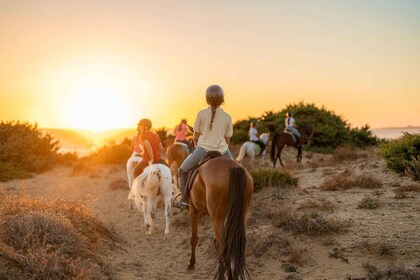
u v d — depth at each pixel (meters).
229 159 5.99
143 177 9.39
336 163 17.73
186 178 6.64
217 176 5.63
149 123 9.99
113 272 6.70
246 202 5.57
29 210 7.78
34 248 6.06
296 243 7.57
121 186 16.06
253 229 8.56
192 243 6.92
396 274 5.78
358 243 7.16
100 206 13.12
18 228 6.50
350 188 11.50
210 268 7.21
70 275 5.71
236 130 30.17
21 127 21.81
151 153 9.78
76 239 7.08
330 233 7.77
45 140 21.97
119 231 9.73
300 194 11.01
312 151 27.31
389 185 11.59
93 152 24.34
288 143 20.22
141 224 10.80
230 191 5.29
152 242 9.10
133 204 13.30
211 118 6.46
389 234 7.41
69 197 14.35
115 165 21.81
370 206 9.19
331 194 10.88
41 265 5.46
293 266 6.78
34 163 20.00
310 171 15.84
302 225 8.03
